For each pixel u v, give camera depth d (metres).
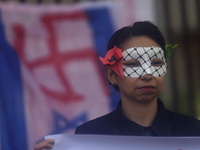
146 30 4.97
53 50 9.48
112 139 4.83
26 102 9.23
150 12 9.38
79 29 9.52
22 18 9.28
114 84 5.13
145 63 4.59
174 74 9.58
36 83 9.35
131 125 4.79
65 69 9.56
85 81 9.60
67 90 9.55
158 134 4.69
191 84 9.57
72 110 9.50
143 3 9.38
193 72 9.59
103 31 9.47
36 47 9.41
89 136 4.93
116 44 5.05
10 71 9.13
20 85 9.20
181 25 9.50
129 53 4.68
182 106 9.54
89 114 9.53
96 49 9.49
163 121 4.79
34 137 9.22
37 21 9.40
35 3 9.44
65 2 9.52
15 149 9.02
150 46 4.77
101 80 9.58
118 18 9.38
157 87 4.62
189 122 4.96
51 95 9.44
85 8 9.47
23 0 9.35
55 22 9.49
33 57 9.37
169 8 9.45
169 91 9.59
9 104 9.08
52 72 9.49
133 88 4.60
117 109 5.07
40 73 9.41
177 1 9.50
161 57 4.77
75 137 4.97
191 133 4.79
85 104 9.55
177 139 4.59
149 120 4.83
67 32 9.53
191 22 9.55
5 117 9.00
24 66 9.27
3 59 9.09
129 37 4.91
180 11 9.54
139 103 4.76
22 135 9.12
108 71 5.18
